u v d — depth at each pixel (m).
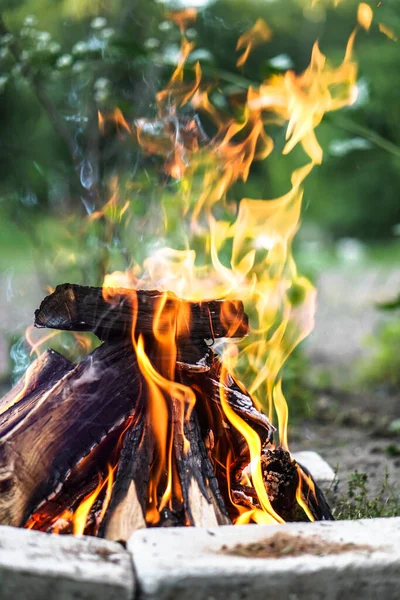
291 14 10.46
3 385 8.00
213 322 3.64
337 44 14.14
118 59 6.84
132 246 6.62
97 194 6.83
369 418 7.42
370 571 2.73
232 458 3.75
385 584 2.74
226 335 3.67
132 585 2.63
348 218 21.25
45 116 13.24
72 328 3.60
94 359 3.56
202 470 3.38
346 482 5.46
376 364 9.55
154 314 3.56
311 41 14.22
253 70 14.35
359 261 19.00
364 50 9.37
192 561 2.71
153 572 2.64
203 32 9.37
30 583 2.56
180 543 2.87
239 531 3.02
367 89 6.78
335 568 2.71
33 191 9.70
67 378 3.54
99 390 3.47
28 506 3.26
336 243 21.30
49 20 7.87
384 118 7.98
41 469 3.30
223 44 9.69
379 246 21.31
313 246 10.45
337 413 7.66
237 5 9.27
